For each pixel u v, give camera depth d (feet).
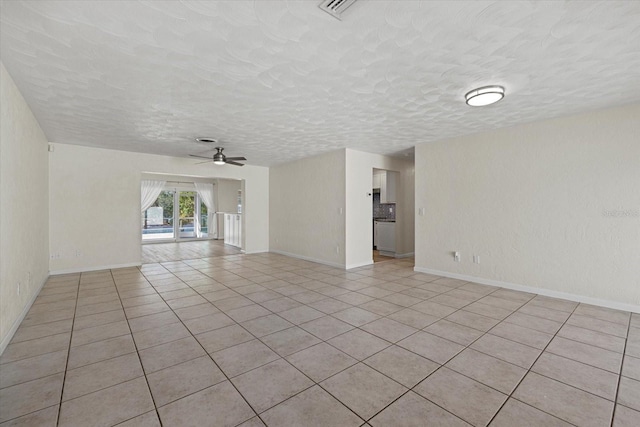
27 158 10.62
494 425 4.99
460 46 6.83
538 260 12.55
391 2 5.34
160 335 8.56
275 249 24.94
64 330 8.92
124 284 14.38
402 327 9.11
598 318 9.80
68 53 7.05
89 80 8.53
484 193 14.20
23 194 10.09
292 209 22.82
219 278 15.67
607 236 10.89
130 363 7.02
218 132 14.24
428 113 11.53
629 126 10.44
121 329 8.99
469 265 14.84
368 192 19.62
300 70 8.00
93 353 7.50
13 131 8.71
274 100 10.16
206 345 7.93
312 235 20.83
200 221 35.19
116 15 5.66
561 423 5.03
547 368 6.76
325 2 5.34
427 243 16.67
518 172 13.06
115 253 18.26
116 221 18.26
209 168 22.29
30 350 7.65
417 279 15.31
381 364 6.96
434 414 5.27
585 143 11.33
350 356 7.34
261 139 15.69
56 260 16.38
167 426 4.99
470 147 14.71
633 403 5.53
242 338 8.37
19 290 9.48
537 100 10.12
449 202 15.60
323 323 9.45
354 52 7.10
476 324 9.32
